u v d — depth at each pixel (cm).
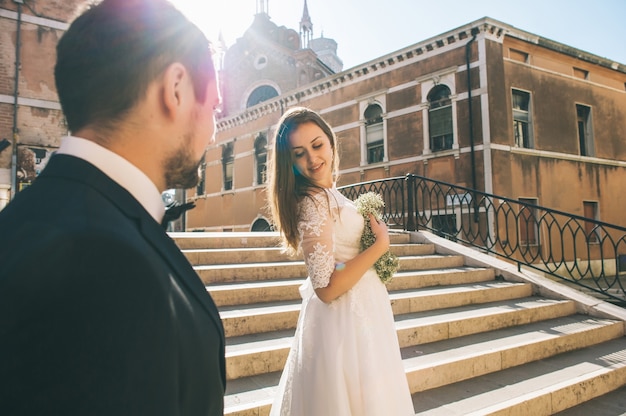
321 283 162
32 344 44
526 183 1296
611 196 1550
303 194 175
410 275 499
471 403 284
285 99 1920
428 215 1338
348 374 162
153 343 52
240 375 289
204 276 432
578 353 398
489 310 446
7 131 863
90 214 54
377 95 1532
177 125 71
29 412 43
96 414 45
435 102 1377
